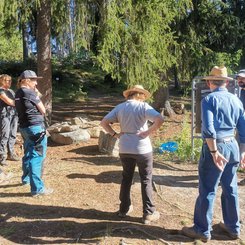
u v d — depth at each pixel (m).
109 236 4.59
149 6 10.64
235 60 13.67
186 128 9.94
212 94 4.28
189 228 4.57
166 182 6.80
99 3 10.56
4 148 7.67
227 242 4.50
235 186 4.47
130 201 5.23
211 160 4.23
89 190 6.25
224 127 4.23
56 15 10.97
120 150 4.89
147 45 10.72
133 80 10.84
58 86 25.39
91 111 16.53
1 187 6.42
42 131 5.96
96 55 11.05
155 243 4.44
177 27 12.98
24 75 5.93
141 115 4.75
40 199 5.86
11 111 7.74
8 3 9.50
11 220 5.10
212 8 13.24
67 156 8.46
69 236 4.63
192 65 13.34
